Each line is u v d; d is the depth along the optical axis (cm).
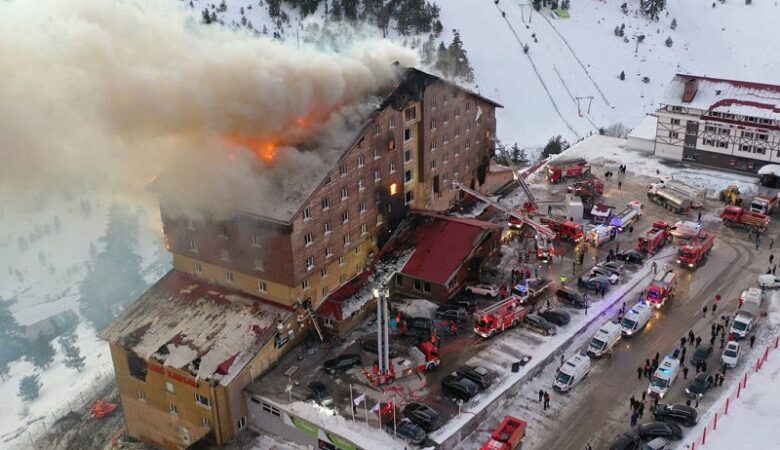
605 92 17300
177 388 5403
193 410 5384
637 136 10012
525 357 5519
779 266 6900
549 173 8875
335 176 5778
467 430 4922
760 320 6044
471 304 6197
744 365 5503
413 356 5575
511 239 7338
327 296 6012
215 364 5262
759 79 18862
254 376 5412
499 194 8544
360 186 6122
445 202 7569
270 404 5172
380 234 6525
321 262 5819
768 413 4975
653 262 6981
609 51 18888
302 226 5519
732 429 4850
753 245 7319
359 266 6372
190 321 5712
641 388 5312
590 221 7825
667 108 9375
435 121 7025
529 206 7894
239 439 5309
